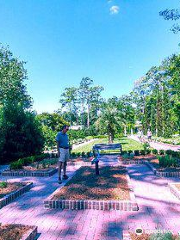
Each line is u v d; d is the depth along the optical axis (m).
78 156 13.10
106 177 7.26
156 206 5.09
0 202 5.18
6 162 13.05
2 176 8.75
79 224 4.23
